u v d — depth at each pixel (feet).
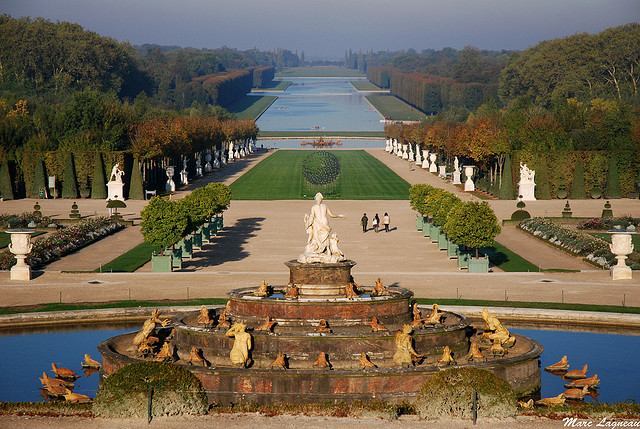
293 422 215.92
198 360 263.29
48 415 220.43
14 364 283.18
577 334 318.65
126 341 291.17
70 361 287.28
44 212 636.89
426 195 547.90
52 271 422.00
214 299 357.20
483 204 434.30
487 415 218.79
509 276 411.95
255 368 258.16
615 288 383.65
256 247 492.95
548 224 543.80
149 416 216.54
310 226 294.46
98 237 528.63
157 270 423.64
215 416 220.43
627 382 265.13
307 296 286.46
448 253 466.70
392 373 250.78
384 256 469.16
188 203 473.26
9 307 345.31
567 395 252.42
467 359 269.85
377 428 212.43
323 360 258.16
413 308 293.84
